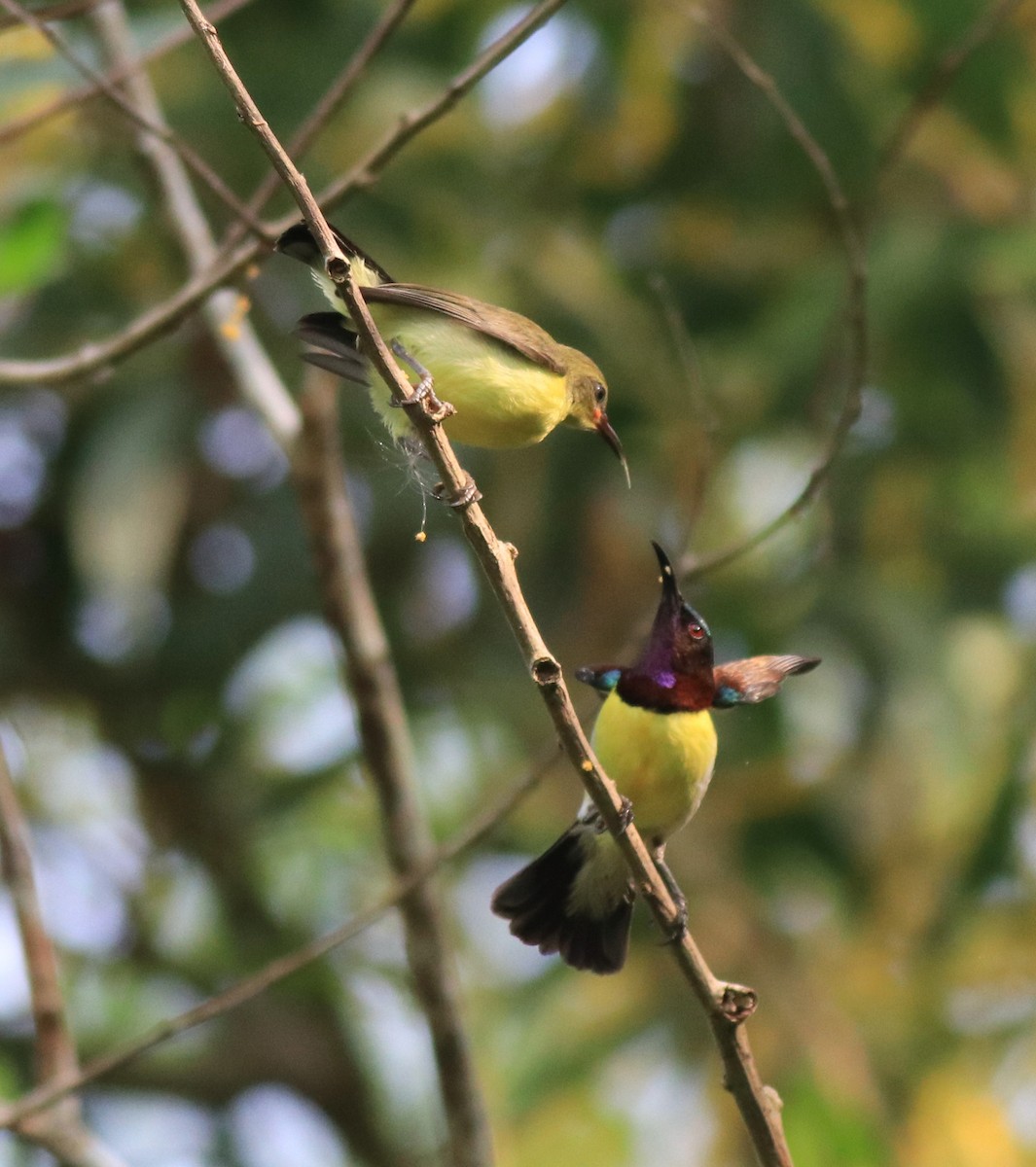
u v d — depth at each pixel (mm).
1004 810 13102
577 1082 12547
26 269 9156
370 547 14117
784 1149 5586
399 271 13289
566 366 7883
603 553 13789
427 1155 14375
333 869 14500
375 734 8242
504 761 14156
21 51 9719
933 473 14547
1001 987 13539
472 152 14102
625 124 15094
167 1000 13984
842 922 13633
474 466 13859
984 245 14234
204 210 13039
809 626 13836
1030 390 14609
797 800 13609
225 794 14312
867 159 14453
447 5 14328
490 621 14305
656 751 6473
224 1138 13906
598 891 6883
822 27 14312
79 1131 7336
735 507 14117
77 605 14227
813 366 13930
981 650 14008
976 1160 12547
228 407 13391
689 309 15031
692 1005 12828
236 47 13719
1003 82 14312
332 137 13266
